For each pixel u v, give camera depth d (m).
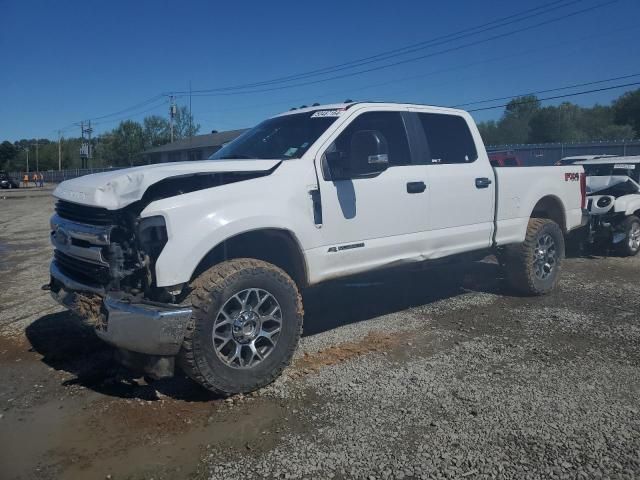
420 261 5.45
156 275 3.74
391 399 3.98
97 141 103.62
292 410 3.84
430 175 5.45
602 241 9.88
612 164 10.80
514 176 6.30
